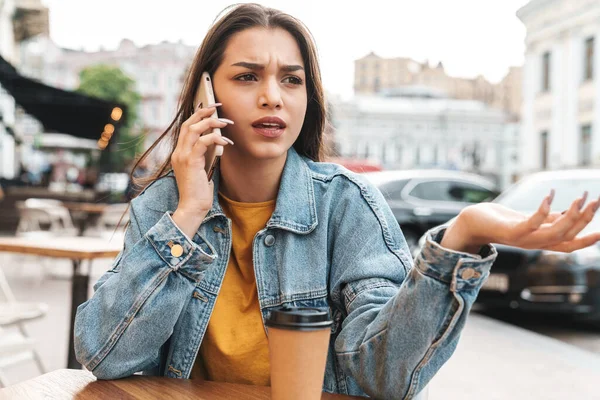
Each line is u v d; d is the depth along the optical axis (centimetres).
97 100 1316
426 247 90
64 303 586
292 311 84
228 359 116
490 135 5453
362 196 123
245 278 122
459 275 89
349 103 5397
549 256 499
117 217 1144
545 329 540
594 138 2506
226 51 116
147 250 107
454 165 5431
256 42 115
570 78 2653
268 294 117
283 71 117
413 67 6719
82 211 935
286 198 121
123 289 106
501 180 5456
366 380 102
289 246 119
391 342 96
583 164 2580
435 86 6719
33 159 2964
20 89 1306
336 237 121
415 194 802
